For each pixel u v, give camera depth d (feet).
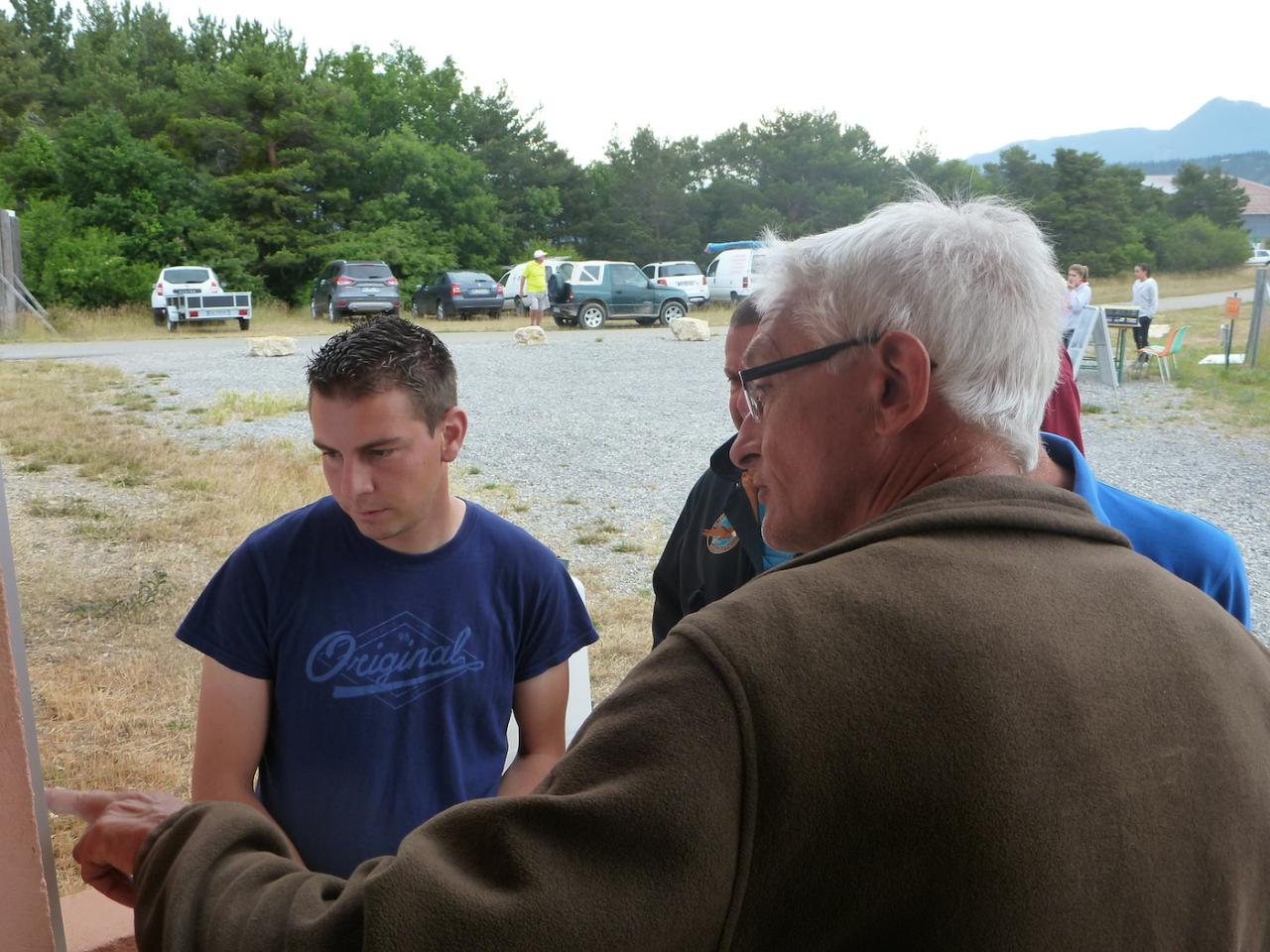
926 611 2.84
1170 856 2.87
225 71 117.19
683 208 159.63
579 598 6.09
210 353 59.77
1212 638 3.24
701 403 42.55
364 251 108.78
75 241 91.20
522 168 143.64
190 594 18.51
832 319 3.42
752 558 6.78
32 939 3.68
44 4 155.43
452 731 5.50
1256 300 53.93
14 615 3.53
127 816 4.03
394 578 5.41
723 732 2.69
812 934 2.78
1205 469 30.91
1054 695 2.79
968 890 2.66
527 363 56.34
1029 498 3.25
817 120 166.71
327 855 5.41
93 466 27.71
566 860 2.66
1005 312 3.29
